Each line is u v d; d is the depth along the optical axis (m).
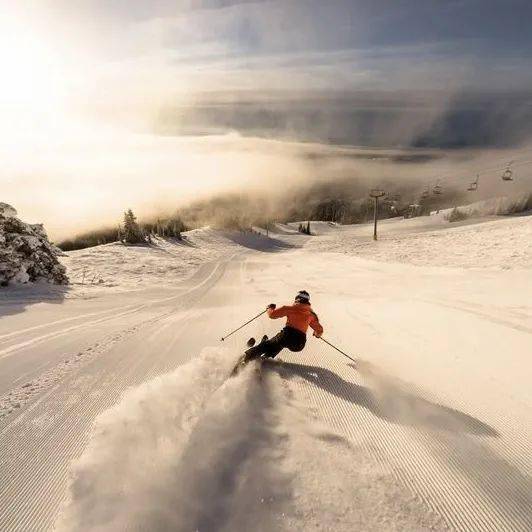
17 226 23.55
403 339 7.97
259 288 23.16
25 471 3.87
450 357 6.75
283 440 3.80
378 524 2.88
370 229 109.69
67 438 4.47
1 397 5.81
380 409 4.79
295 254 53.84
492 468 3.66
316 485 3.22
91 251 45.00
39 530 3.11
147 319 12.87
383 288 18.12
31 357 8.09
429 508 3.11
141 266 38.34
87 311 15.59
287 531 2.73
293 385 5.41
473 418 4.61
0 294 19.59
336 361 6.56
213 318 11.59
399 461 3.71
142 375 6.41
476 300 12.29
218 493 3.03
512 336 7.91
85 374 6.64
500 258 24.03
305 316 6.09
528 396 5.18
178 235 84.56
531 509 3.15
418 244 37.75
